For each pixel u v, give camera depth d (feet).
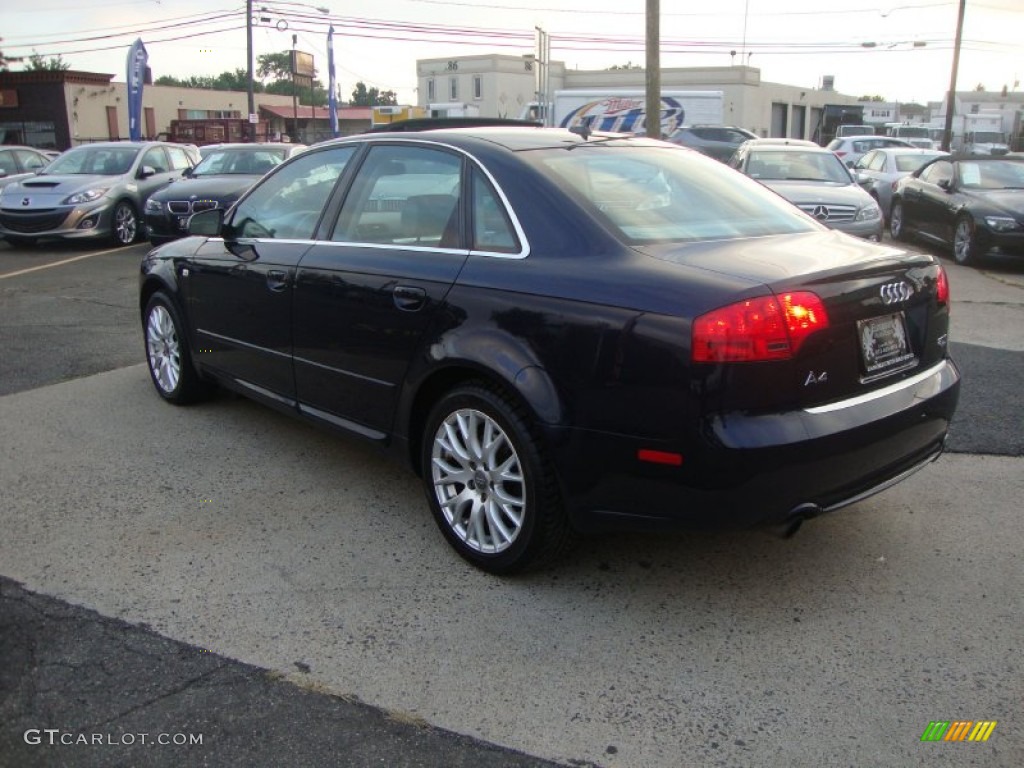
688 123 95.96
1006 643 10.07
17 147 56.70
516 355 10.64
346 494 14.28
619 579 11.59
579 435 10.16
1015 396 18.76
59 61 183.73
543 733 8.66
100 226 43.39
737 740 8.55
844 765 8.22
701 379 9.32
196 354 17.38
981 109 267.18
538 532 10.91
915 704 9.05
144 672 9.54
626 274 10.13
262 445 16.44
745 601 11.04
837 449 9.77
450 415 11.75
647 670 9.65
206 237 17.28
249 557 12.13
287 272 14.19
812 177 40.83
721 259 10.37
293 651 9.96
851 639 10.20
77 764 8.19
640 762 8.27
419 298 11.86
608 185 11.89
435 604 10.97
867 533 12.82
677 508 9.75
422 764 8.23
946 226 41.75
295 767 8.18
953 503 13.75
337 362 13.43
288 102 221.25
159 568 11.78
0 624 10.41
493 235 11.57
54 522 13.12
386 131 14.42
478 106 179.83
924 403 10.94
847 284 10.14
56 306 29.32
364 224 13.44
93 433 17.01
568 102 96.68
